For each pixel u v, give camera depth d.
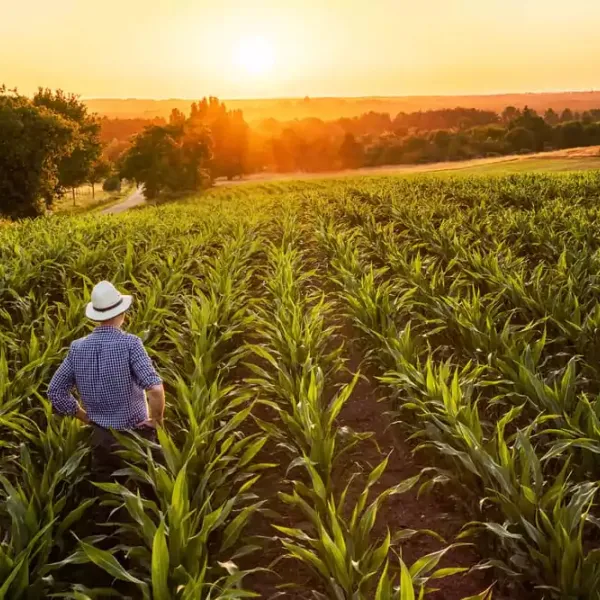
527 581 4.62
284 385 6.55
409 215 21.89
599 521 4.42
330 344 11.02
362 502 4.39
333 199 36.25
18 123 52.84
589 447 4.80
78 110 82.62
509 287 9.45
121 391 4.91
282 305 9.17
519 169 90.44
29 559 3.83
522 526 4.31
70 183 83.69
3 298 11.60
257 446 5.14
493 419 7.24
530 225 16.20
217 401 6.07
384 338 7.63
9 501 4.14
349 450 7.06
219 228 20.45
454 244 14.33
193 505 4.52
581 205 24.38
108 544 5.23
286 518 5.79
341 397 5.79
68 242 15.91
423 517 5.82
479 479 5.22
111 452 5.05
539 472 4.52
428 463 6.67
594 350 7.43
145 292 10.48
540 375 6.75
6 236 20.30
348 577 3.80
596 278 9.75
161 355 7.16
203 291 11.85
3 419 5.31
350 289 10.80
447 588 4.87
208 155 112.50
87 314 4.83
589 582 3.79
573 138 182.75
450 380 6.54
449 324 8.72
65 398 4.98
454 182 38.62
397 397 7.18
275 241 19.97
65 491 5.08
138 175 105.12
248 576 5.03
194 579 3.56
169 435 5.77
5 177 54.34
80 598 3.48
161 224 21.61
